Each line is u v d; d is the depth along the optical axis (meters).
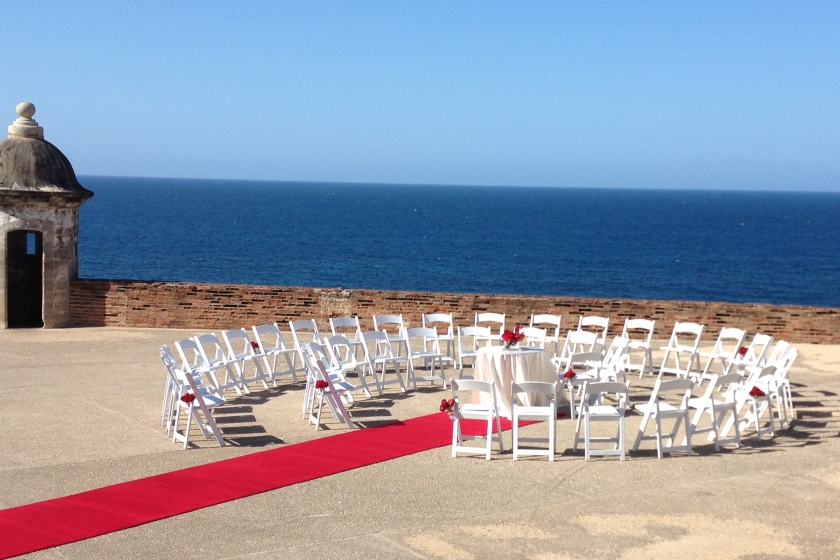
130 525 8.08
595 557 7.46
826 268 72.31
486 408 10.71
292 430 11.56
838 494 9.05
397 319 15.35
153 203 162.75
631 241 95.69
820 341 18.69
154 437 11.13
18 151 19.03
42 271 20.03
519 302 19.38
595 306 19.25
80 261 63.78
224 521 8.21
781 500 8.85
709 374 15.52
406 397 13.70
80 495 8.87
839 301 54.81
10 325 19.81
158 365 15.85
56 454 10.33
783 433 11.72
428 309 19.56
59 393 13.53
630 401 13.67
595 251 83.12
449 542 7.75
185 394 10.66
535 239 96.38
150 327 19.77
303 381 14.95
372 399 13.56
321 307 19.70
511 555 7.49
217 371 15.70
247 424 11.88
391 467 9.95
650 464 10.11
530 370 12.28
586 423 10.26
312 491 9.08
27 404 12.82
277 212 141.12
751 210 194.00
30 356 16.47
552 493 9.05
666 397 14.01
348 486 9.24
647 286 60.16
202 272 60.16
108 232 89.38
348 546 7.64
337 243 85.75
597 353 12.59
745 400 11.16
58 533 7.87
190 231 94.19
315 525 8.12
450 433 11.41
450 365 16.45
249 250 75.88
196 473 9.62
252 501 8.76
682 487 9.27
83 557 7.37
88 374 14.96
